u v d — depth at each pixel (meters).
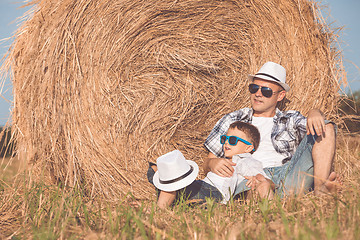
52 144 3.14
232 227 1.82
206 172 3.12
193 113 3.96
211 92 4.07
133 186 3.38
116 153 3.35
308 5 3.64
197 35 3.92
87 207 2.58
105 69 3.39
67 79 3.18
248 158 2.82
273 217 1.98
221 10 3.91
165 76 3.82
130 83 3.58
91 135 3.26
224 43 4.02
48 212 2.33
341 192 2.40
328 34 3.66
